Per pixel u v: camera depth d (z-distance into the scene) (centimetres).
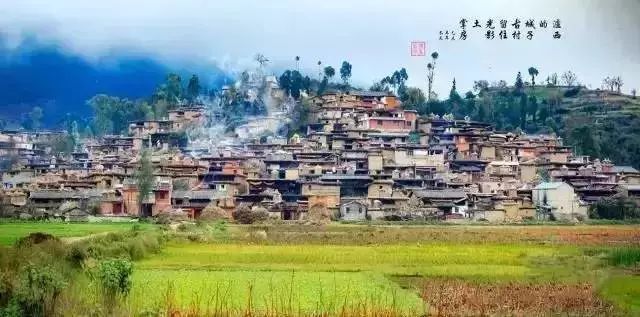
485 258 11200
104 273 6178
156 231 13888
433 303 7175
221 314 6378
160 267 9806
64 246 8825
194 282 8256
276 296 7331
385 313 6562
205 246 13112
